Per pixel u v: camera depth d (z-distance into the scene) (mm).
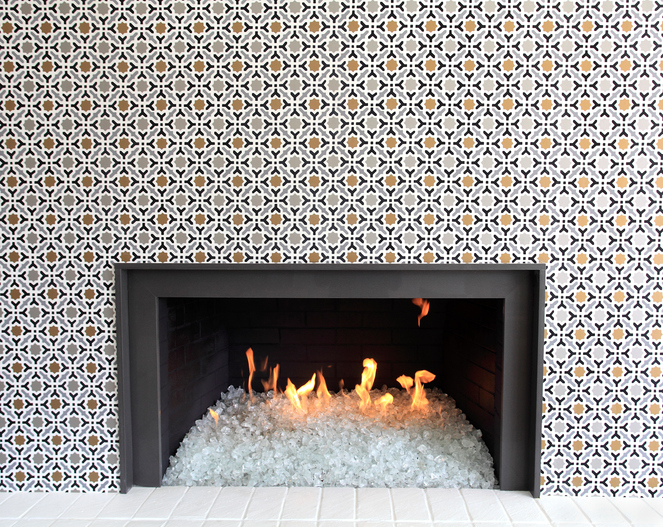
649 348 1247
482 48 1209
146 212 1265
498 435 1320
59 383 1305
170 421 1433
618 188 1224
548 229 1237
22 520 1168
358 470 1354
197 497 1271
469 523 1143
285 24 1220
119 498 1273
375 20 1212
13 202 1276
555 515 1181
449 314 1814
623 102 1207
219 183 1253
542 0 1194
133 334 1309
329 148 1239
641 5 1186
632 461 1265
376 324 1900
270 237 1261
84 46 1237
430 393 1860
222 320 1886
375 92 1226
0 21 1243
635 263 1233
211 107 1240
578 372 1256
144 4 1225
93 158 1259
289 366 1931
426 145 1231
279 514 1182
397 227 1249
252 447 1464
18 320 1297
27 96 1254
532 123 1218
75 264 1281
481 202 1237
